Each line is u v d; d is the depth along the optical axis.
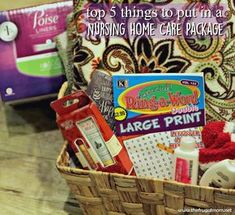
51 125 1.05
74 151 0.68
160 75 0.69
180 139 0.69
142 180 0.63
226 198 0.60
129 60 0.72
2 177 0.92
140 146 0.69
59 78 0.95
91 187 0.67
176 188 0.62
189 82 0.70
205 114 0.72
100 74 0.71
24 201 0.86
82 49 0.72
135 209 0.68
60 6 0.91
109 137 0.66
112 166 0.67
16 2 0.98
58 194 0.87
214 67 0.72
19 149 0.99
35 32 0.91
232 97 0.73
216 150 0.64
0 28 0.90
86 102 0.67
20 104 1.11
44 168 0.93
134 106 0.70
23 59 0.92
